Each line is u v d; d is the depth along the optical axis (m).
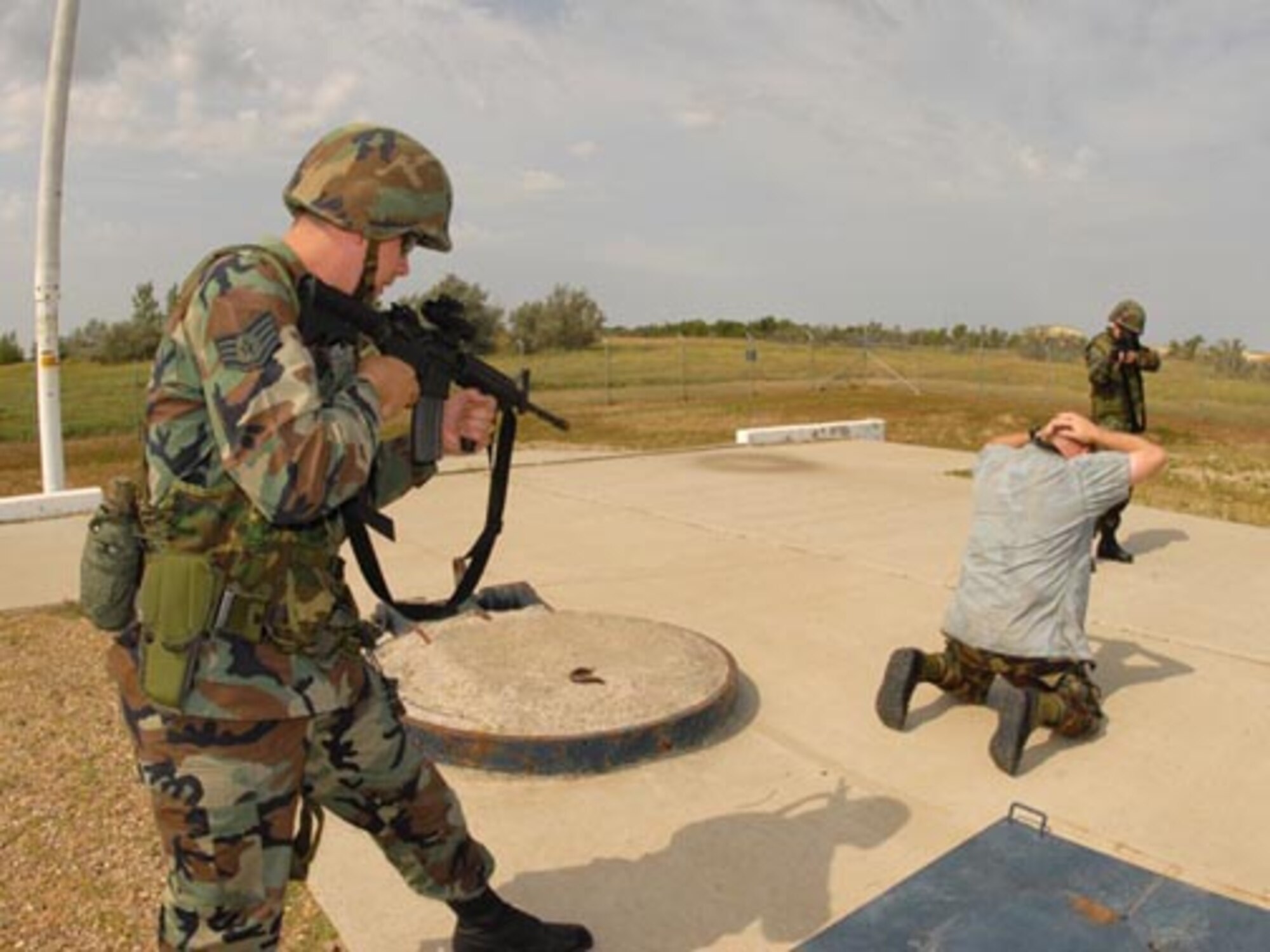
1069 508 3.72
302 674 1.90
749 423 15.84
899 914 2.71
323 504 1.77
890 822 3.32
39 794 3.48
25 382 27.83
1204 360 27.42
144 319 33.41
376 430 1.86
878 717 4.13
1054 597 3.77
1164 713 4.21
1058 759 3.79
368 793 2.21
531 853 3.12
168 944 1.94
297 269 1.88
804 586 6.01
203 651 1.82
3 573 6.44
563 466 10.48
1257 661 4.82
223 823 1.87
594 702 3.85
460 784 3.52
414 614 2.21
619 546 6.97
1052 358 28.34
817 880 2.99
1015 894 2.80
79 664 4.74
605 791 3.49
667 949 2.68
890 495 8.89
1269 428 15.67
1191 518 8.09
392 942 2.72
